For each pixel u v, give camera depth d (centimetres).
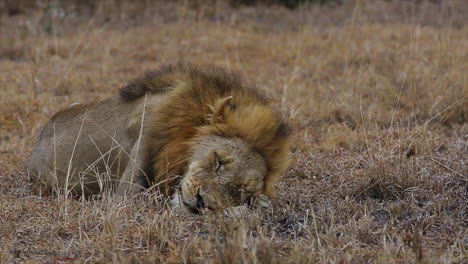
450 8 2805
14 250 806
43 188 1077
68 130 1066
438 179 1047
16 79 1817
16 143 1331
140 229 848
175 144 908
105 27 2550
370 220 873
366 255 775
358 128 1402
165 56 2122
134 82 1030
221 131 886
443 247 805
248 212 860
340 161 1173
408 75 1653
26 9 2764
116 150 1002
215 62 2041
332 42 2217
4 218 913
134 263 762
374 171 1053
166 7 2795
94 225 880
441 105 1464
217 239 747
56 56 2106
